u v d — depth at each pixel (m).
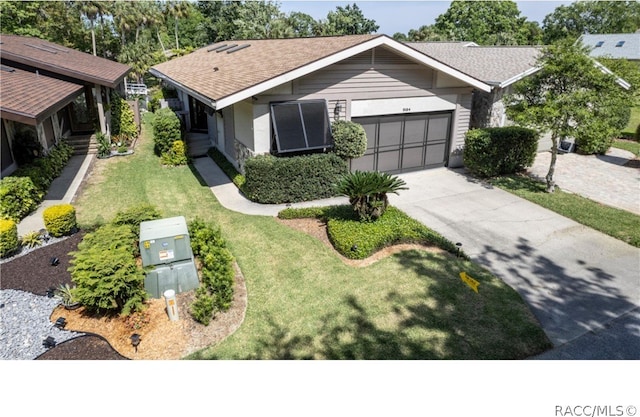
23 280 7.23
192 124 21.33
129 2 50.03
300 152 11.99
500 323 6.39
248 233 9.46
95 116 16.92
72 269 6.36
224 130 15.52
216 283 6.68
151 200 11.60
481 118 16.39
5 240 7.87
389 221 9.37
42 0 39.66
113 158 15.91
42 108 10.15
